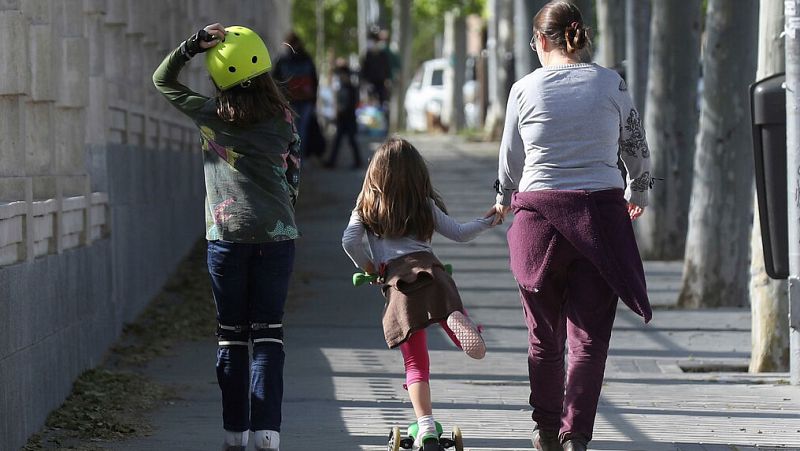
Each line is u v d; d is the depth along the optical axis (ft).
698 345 114.52
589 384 62.95
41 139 88.07
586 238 62.08
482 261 168.35
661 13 167.94
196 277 145.48
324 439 75.72
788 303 99.35
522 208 63.72
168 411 83.92
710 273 136.46
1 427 67.00
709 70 135.23
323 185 250.98
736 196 135.74
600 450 72.84
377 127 425.69
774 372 101.76
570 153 63.21
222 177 65.21
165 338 113.60
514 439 75.56
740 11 133.28
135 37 127.95
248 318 66.74
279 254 65.57
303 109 264.93
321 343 112.16
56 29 89.04
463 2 430.61
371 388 92.63
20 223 74.74
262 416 65.21
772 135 92.12
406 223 66.18
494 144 339.98
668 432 77.56
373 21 563.07
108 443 74.33
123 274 114.42
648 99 172.45
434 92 501.97
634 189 66.59
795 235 91.25
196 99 65.67
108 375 93.81
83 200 94.63
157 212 136.36
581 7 168.35
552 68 64.44
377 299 136.87
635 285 62.13
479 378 97.76
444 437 69.41
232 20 223.10
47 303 80.12
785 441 75.15
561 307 65.36
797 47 90.58
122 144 116.57
